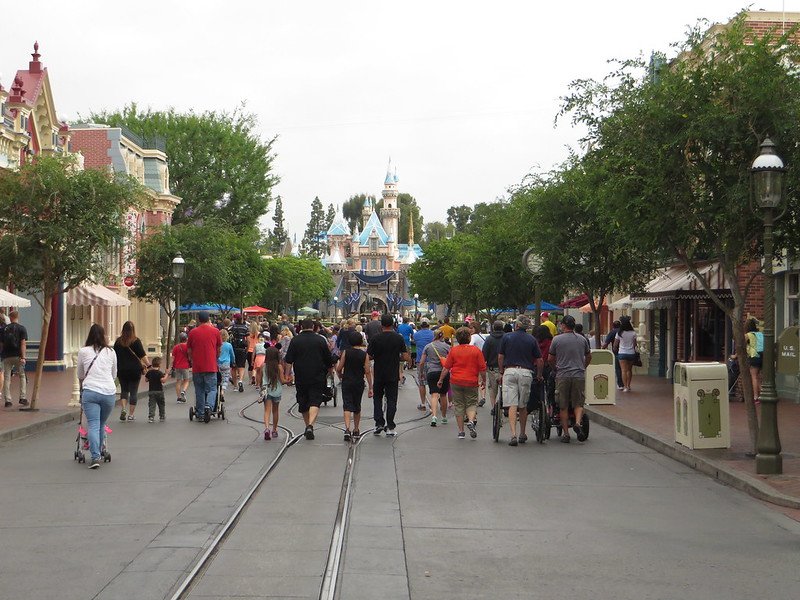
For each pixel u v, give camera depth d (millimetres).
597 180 15773
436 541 9219
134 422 20500
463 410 17578
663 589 7703
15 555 8516
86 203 22141
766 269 12992
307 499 11242
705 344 31266
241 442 16812
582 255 26750
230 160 65750
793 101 13969
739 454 14539
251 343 33312
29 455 15219
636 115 14594
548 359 17672
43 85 33875
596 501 11445
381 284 188375
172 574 7785
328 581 7613
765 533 9828
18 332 22922
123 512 10414
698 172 14336
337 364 17359
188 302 41969
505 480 12820
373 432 18281
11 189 21656
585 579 7957
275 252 171500
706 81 14359
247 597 7145
